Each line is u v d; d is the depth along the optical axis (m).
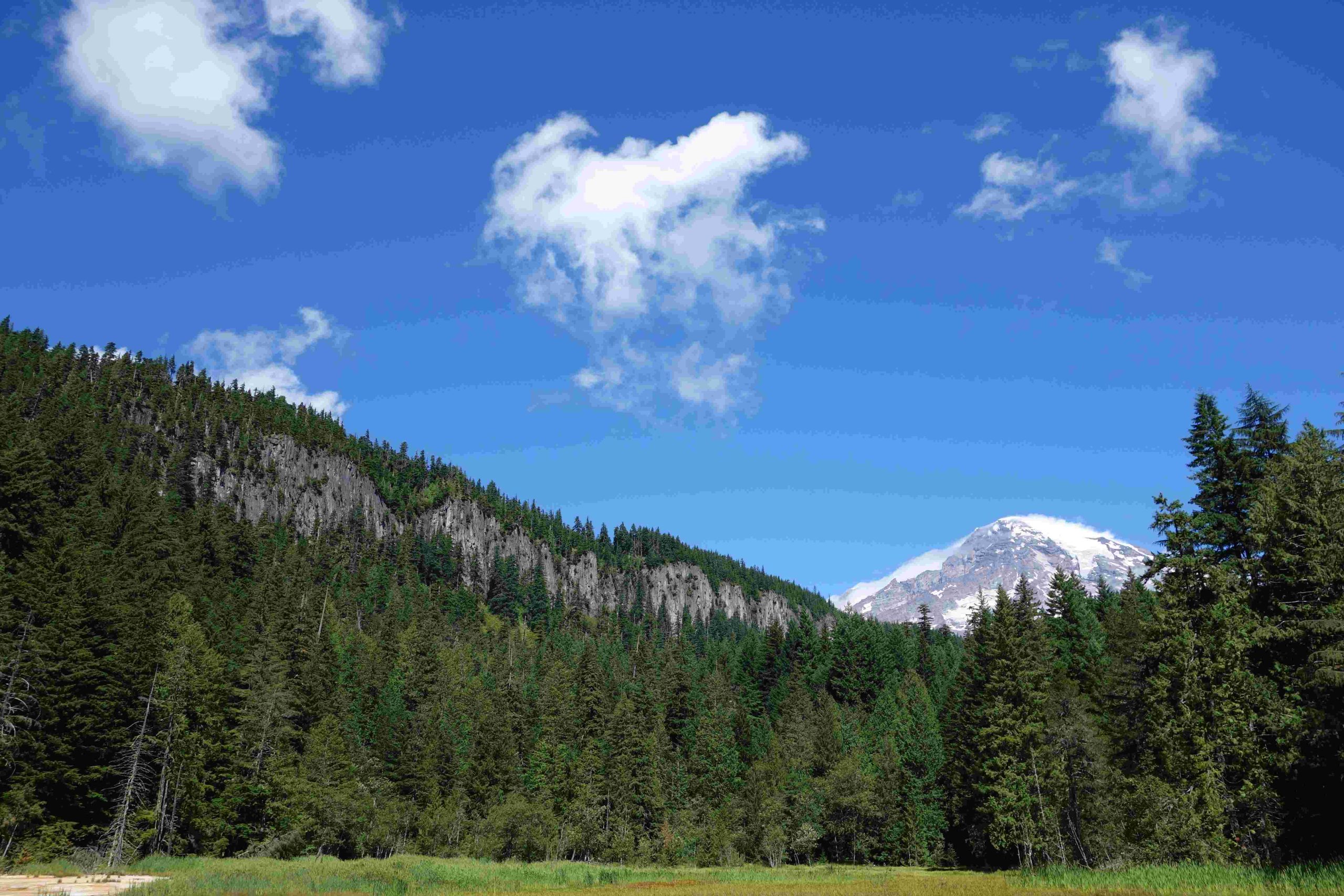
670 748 106.94
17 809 49.66
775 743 102.69
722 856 87.00
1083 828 59.50
